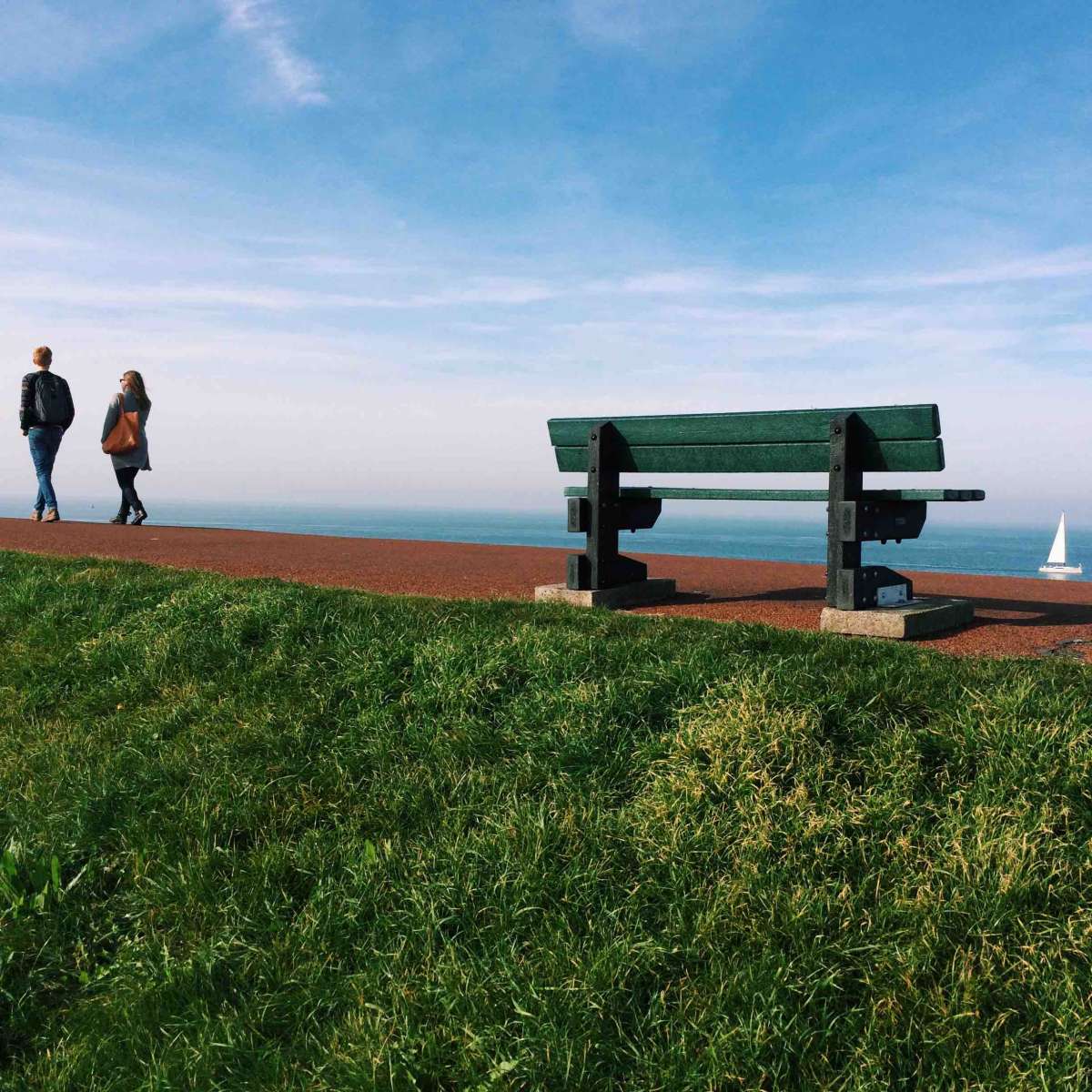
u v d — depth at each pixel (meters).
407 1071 2.50
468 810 3.69
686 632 5.26
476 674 4.68
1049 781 3.33
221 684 5.10
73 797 4.06
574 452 7.27
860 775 3.57
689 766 3.65
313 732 4.46
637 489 7.11
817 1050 2.51
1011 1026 2.51
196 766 4.24
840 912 2.91
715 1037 2.51
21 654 5.86
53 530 12.64
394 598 6.27
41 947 3.22
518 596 7.41
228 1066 2.65
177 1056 2.70
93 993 3.07
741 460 6.58
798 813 3.33
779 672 4.27
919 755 3.56
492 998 2.74
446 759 4.05
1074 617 6.49
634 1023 2.63
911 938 2.79
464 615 5.75
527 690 4.56
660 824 3.38
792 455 6.31
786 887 3.03
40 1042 2.87
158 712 4.90
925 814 3.30
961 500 5.74
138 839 3.72
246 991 2.95
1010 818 3.18
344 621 5.68
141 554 9.89
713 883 3.12
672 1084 2.41
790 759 3.61
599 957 2.80
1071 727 3.59
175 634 5.67
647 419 6.92
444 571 9.25
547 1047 2.52
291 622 5.64
